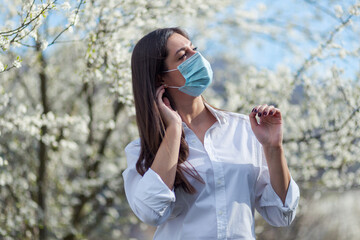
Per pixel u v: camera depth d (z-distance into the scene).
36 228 6.24
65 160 7.59
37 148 6.93
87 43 3.99
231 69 8.96
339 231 8.00
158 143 2.02
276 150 1.96
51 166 7.49
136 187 2.01
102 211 8.24
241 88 6.10
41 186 6.70
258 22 6.79
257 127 1.99
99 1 4.04
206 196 1.94
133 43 4.38
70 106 8.21
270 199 2.00
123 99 4.09
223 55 8.70
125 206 8.60
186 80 2.07
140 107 2.08
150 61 2.09
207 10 6.05
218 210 1.92
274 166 1.96
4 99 4.54
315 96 5.82
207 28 6.94
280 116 1.98
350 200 8.19
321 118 5.87
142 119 2.07
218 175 1.95
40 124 4.98
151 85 2.07
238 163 2.00
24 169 6.55
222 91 7.78
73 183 7.55
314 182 6.53
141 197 1.87
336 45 4.98
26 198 6.21
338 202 7.98
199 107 2.14
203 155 2.00
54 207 7.50
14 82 6.83
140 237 9.95
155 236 2.05
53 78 7.72
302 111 6.04
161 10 4.57
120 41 4.35
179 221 1.98
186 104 2.12
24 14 3.03
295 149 6.22
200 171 1.96
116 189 8.02
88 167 7.98
